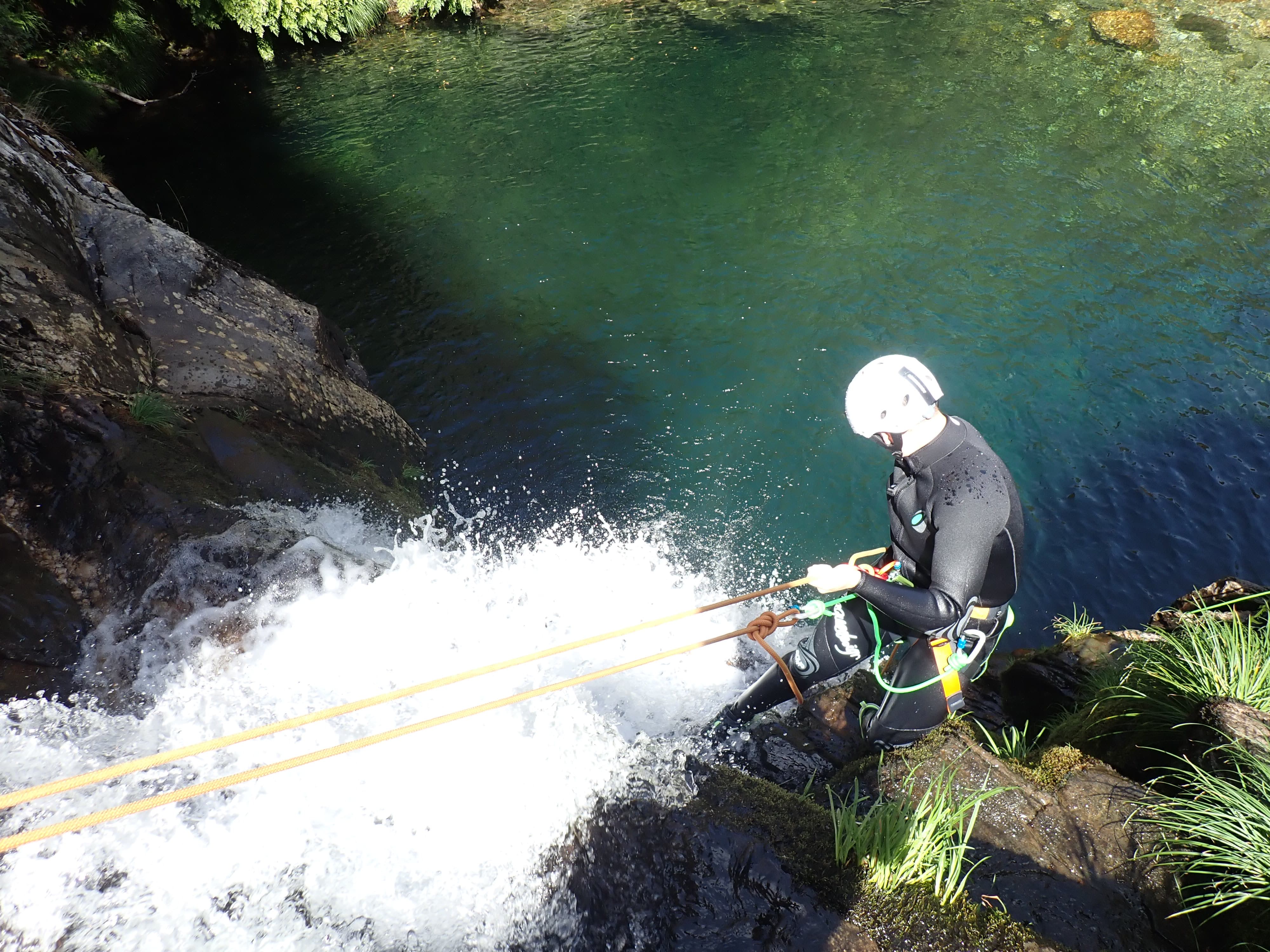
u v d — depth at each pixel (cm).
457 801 296
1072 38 1570
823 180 1085
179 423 450
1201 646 327
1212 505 593
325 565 410
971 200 1028
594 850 274
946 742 308
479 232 984
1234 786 257
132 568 371
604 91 1402
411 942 255
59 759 303
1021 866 260
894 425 282
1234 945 228
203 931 255
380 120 1319
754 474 622
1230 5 1683
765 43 1580
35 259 461
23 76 1177
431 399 702
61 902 255
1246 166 1102
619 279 884
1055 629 502
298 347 582
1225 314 810
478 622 432
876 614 328
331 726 334
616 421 677
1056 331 787
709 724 380
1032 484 614
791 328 794
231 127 1295
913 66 1460
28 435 373
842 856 267
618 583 511
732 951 242
